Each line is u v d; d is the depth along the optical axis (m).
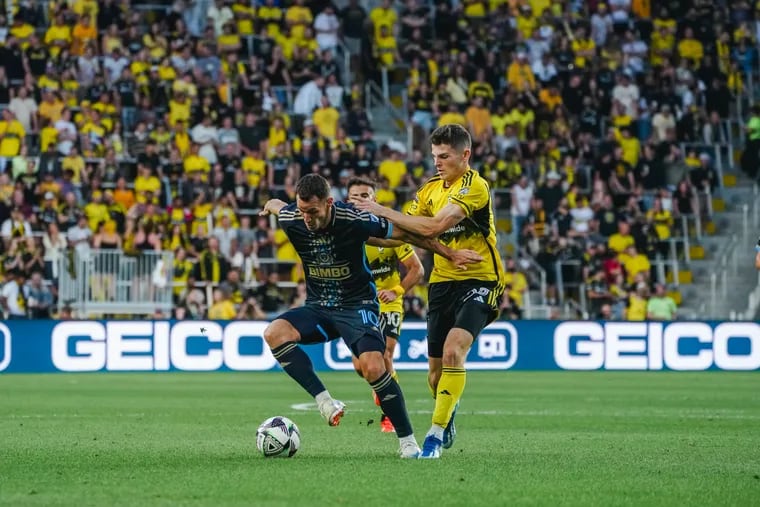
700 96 58.47
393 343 21.69
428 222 15.55
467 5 59.16
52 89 50.84
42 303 42.94
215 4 55.88
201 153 50.34
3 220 45.91
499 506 11.29
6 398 29.67
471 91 56.09
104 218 45.97
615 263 49.03
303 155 50.75
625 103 57.19
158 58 53.53
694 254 53.81
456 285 16.55
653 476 13.88
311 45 56.44
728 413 26.11
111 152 49.09
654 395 32.16
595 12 60.06
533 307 47.78
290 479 13.08
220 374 41.19
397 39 58.53
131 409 26.14
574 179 53.28
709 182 55.22
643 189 54.12
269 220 47.72
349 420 23.38
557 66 58.03
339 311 15.71
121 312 42.81
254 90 53.56
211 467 14.32
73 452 16.36
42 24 54.16
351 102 54.78
